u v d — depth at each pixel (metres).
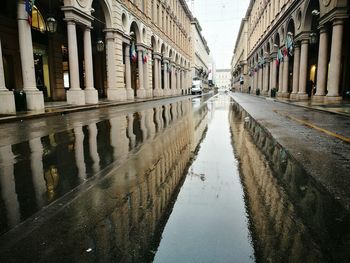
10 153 6.18
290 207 3.27
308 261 2.27
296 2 24.69
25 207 3.40
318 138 7.43
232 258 2.33
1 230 2.87
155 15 38.06
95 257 2.38
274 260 2.29
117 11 24.77
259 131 8.82
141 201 3.51
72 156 5.84
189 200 3.52
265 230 2.77
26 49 15.24
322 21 19.52
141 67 32.75
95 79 33.62
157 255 2.39
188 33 70.50
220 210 3.22
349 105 17.09
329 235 2.66
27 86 15.48
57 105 18.77
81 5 19.67
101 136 8.20
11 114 13.18
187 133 8.61
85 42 21.00
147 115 14.27
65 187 4.04
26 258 2.40
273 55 35.53
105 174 4.59
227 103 24.89
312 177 4.30
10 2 20.05
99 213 3.20
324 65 20.31
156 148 6.52
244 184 4.06
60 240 2.66
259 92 47.81
